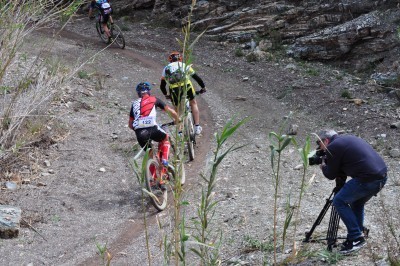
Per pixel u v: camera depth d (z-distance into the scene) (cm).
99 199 853
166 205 823
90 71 1435
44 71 1112
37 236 741
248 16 1725
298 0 1688
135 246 714
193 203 823
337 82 1360
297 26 1636
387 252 566
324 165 597
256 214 763
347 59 1486
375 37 1448
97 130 1088
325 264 575
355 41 1467
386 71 1364
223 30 1742
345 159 575
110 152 1008
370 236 634
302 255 596
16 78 1052
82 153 987
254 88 1381
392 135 1045
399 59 1376
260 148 1044
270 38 1659
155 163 809
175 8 1930
